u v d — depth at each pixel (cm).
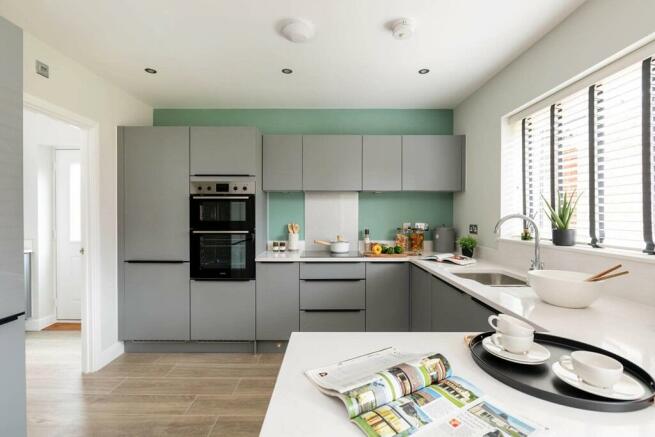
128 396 210
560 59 179
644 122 142
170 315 272
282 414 63
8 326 129
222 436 173
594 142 170
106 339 257
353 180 300
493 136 253
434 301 225
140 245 270
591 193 171
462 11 169
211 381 229
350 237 336
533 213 222
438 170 302
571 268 173
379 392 65
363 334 108
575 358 72
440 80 259
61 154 346
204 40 199
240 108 328
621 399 64
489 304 143
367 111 330
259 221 290
